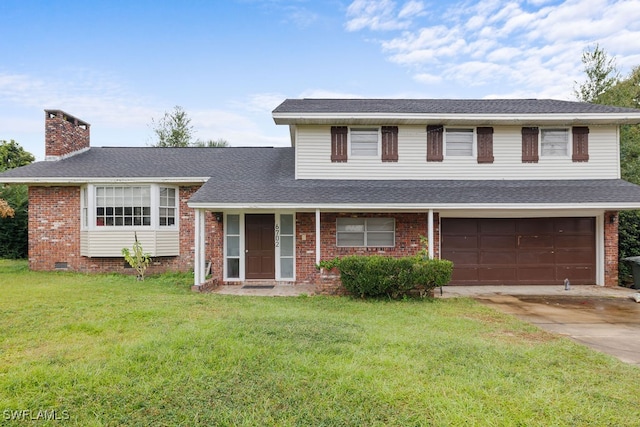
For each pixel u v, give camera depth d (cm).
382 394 364
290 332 564
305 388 378
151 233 1210
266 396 361
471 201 950
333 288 939
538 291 1018
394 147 1138
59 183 1209
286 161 1345
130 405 343
